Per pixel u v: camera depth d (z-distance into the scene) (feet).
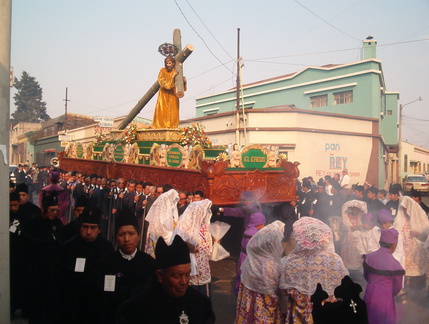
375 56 105.70
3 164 15.70
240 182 28.91
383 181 98.78
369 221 20.67
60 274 12.91
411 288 21.20
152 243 18.69
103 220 35.94
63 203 34.47
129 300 8.83
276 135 72.84
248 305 14.29
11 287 18.01
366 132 83.30
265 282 13.80
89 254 13.15
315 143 74.90
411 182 99.91
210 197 26.94
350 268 23.45
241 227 32.63
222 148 37.93
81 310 12.44
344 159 79.20
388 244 15.44
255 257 14.26
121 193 33.19
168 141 36.09
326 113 76.13
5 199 15.64
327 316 10.09
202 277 17.97
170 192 19.35
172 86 39.78
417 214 21.04
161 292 8.76
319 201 34.35
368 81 93.40
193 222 17.47
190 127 37.45
